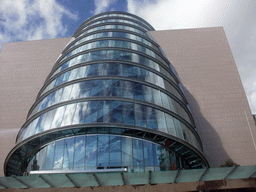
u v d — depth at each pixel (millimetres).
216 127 34781
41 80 41312
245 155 32094
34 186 15969
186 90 38719
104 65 26812
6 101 39125
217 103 37219
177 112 24875
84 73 26109
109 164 19094
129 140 20500
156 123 21703
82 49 31312
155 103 23578
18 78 41906
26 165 21391
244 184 15797
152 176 15172
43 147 21484
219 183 15953
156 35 45500
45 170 19891
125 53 29266
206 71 40844
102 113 21297
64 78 27141
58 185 15922
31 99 39156
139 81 25219
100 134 20688
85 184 15828
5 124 36625
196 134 25906
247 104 36938
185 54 43000
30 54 45031
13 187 16125
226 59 42094
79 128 20609
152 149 20641
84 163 19297
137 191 15805
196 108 36688
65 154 20188
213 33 45688
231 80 39656
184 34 45625
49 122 22250
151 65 29188
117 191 15820
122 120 20875
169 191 15836
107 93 23078
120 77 24906
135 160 19578
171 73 31844
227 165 29266
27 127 24406
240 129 34438
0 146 34125
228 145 33094
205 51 43312
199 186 15984
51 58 43938
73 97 23484
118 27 36469
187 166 22812
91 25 38844
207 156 32188
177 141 21500
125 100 22594
